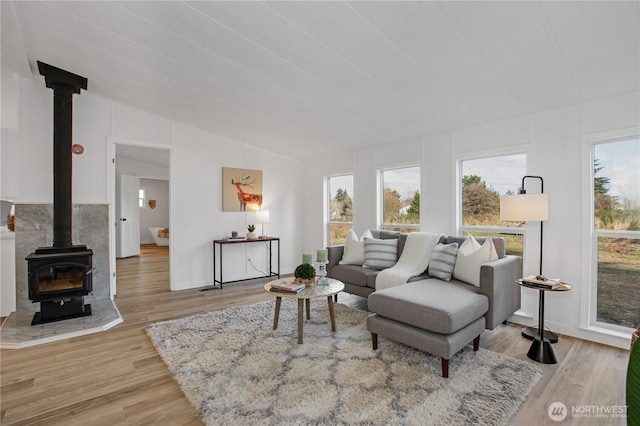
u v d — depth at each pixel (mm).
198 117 4398
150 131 4430
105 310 3590
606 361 2430
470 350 2576
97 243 4031
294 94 3387
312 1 2010
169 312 3602
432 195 4035
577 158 2916
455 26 2074
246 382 2100
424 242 3578
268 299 4133
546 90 2730
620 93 2658
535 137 3182
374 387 2041
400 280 3211
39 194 3652
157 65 3082
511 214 2748
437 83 2824
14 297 3504
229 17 2262
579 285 2904
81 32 2629
